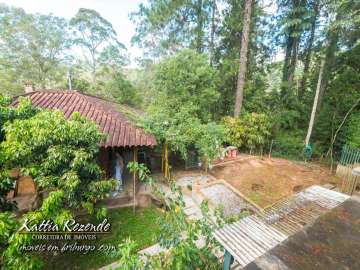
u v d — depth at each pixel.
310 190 4.38
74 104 8.07
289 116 13.35
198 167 10.66
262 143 12.60
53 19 22.09
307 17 12.20
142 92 21.00
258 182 8.66
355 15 8.41
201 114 12.05
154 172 10.11
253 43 15.14
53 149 3.57
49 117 3.89
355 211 2.90
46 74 22.34
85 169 4.09
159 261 2.89
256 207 6.61
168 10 14.03
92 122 4.55
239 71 12.95
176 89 11.26
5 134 3.93
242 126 12.39
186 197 7.63
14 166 3.62
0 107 4.08
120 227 5.97
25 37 20.47
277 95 14.83
